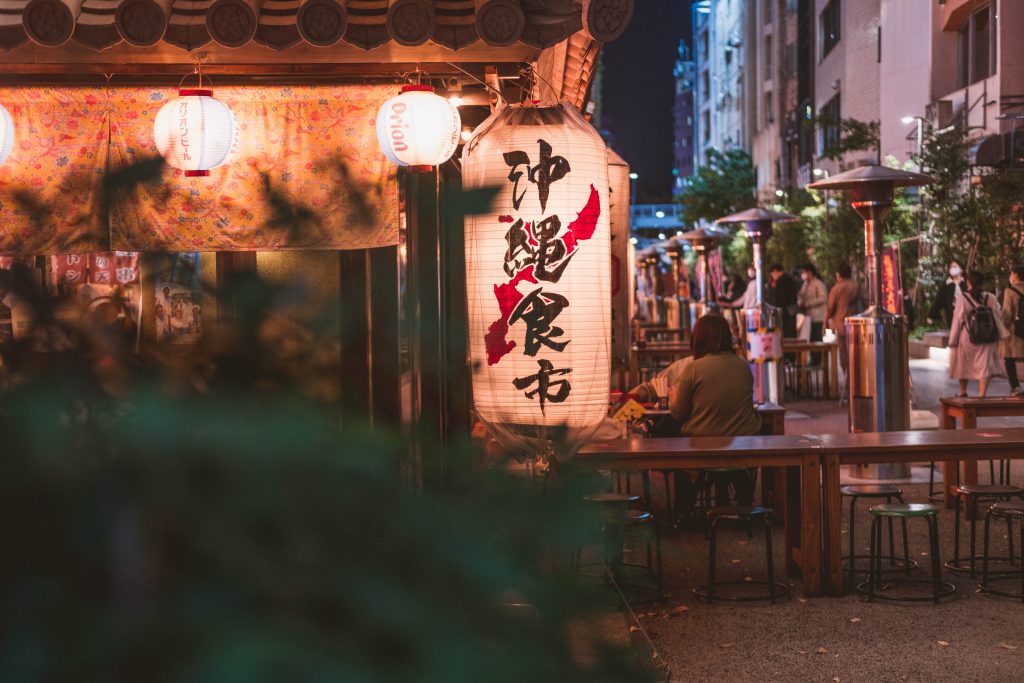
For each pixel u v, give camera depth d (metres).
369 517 1.10
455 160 6.81
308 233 1.25
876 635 6.23
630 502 6.40
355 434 1.10
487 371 4.99
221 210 6.29
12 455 1.04
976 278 15.03
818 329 20.44
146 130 6.41
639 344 18.62
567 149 5.01
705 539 8.70
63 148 6.39
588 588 1.10
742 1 72.56
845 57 42.28
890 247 10.91
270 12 5.13
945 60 31.05
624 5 4.50
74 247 2.48
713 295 26.03
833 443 7.16
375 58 5.68
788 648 6.04
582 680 1.06
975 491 7.25
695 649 6.05
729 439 7.43
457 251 6.04
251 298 1.09
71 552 1.04
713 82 92.38
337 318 1.10
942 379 20.17
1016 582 7.29
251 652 1.02
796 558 7.38
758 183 67.12
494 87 6.33
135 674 1.03
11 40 4.94
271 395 1.08
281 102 6.42
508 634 1.07
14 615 1.03
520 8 4.77
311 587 1.06
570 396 4.94
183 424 1.04
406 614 1.05
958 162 24.48
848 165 40.28
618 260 7.28
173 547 1.06
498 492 1.14
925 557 8.02
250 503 1.06
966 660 5.79
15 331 1.06
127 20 4.85
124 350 1.07
